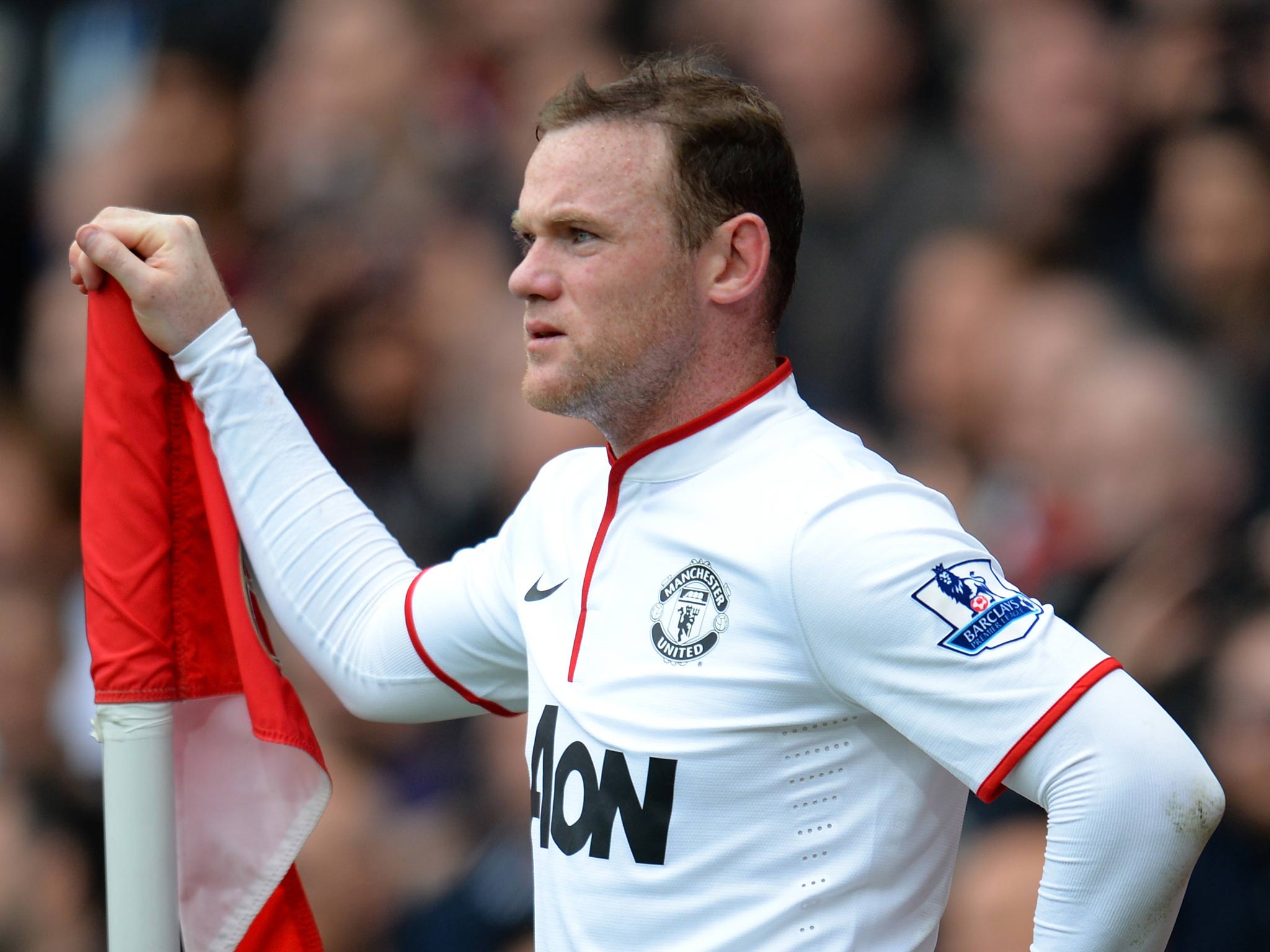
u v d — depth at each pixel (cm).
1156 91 1859
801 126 1969
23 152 2506
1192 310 1742
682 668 748
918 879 761
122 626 888
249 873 905
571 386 780
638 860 744
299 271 1925
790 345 1872
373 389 1850
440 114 2170
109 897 883
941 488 1656
